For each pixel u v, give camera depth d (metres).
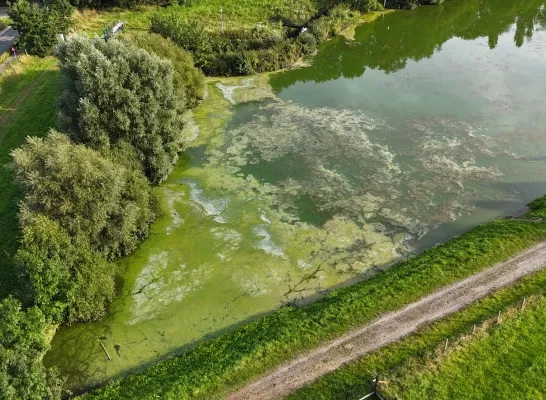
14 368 22.81
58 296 28.39
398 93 54.47
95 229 30.97
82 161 30.64
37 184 29.42
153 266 33.16
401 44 66.75
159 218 37.09
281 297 30.52
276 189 39.97
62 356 27.48
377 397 23.39
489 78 57.59
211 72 57.62
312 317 27.91
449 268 30.64
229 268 32.75
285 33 63.50
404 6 76.81
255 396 23.61
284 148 45.00
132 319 29.56
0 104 47.03
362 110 51.06
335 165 42.69
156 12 69.50
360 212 37.53
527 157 43.78
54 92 49.28
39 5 67.88
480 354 25.23
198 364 25.84
